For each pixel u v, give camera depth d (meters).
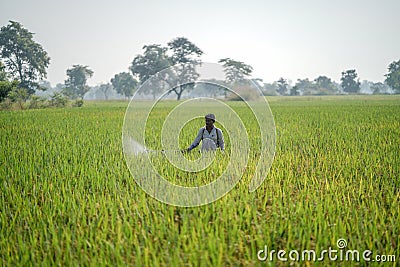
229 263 4.23
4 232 4.97
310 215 5.14
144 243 4.59
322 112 23.23
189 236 4.70
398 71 95.19
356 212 5.30
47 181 6.91
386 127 14.63
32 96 37.97
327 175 7.46
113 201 5.84
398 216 5.18
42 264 4.17
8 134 12.94
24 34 63.34
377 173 7.51
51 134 12.79
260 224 5.01
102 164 8.05
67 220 5.38
